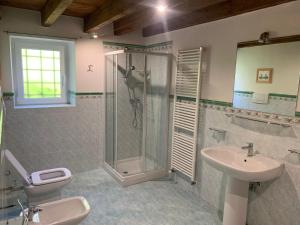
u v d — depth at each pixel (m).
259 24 2.17
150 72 3.52
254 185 2.30
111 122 3.59
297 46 1.90
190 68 2.94
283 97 2.01
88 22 3.12
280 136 2.06
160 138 3.65
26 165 3.18
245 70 2.31
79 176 3.50
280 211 2.11
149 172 3.46
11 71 2.94
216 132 2.68
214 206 2.79
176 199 2.95
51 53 3.41
